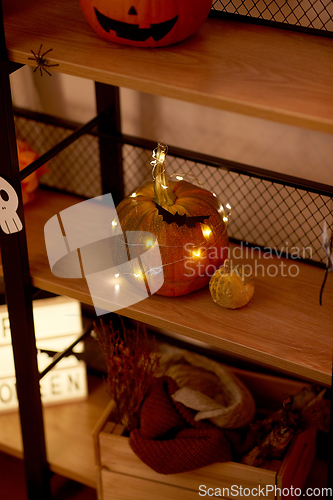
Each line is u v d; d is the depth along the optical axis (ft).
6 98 3.27
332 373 3.01
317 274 4.05
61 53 3.08
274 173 4.03
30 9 3.63
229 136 4.51
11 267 3.88
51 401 5.51
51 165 5.51
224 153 4.62
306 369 3.25
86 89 4.87
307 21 3.82
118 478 4.47
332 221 4.37
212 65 3.00
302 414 3.97
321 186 3.89
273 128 4.28
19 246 3.76
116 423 4.48
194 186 3.88
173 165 4.89
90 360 5.84
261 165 4.51
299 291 3.87
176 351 4.98
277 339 3.44
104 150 4.83
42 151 5.52
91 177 5.39
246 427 4.33
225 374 4.58
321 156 4.22
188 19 3.06
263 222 4.74
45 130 5.36
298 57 3.13
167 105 4.62
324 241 3.42
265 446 4.00
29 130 5.44
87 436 5.20
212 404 4.24
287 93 2.75
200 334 3.50
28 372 4.33
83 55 3.07
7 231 3.73
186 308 3.67
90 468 4.89
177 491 4.32
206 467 4.11
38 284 3.95
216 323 3.55
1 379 5.41
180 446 4.01
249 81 2.85
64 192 4.90
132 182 5.20
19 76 5.11
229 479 4.11
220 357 5.16
